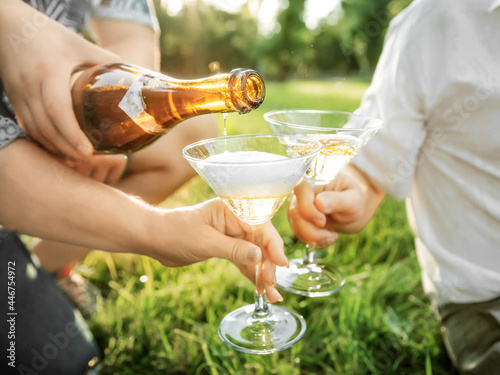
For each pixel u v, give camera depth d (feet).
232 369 1.45
